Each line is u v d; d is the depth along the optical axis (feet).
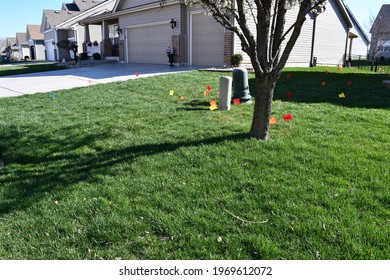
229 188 9.95
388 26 114.32
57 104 23.15
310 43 55.83
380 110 18.26
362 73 40.11
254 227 8.05
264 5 12.28
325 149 12.37
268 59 13.24
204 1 11.44
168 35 51.90
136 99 23.27
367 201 8.85
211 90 25.57
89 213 9.14
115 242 7.89
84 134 16.10
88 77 39.81
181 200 9.46
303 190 9.53
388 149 12.28
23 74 49.55
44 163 13.29
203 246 7.54
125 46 62.75
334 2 60.49
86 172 11.89
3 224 9.04
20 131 17.39
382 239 7.38
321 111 18.24
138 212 9.00
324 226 7.88
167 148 13.42
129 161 12.41
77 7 121.70
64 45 79.25
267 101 13.29
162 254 7.38
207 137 14.32
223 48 43.70
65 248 7.82
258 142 13.16
